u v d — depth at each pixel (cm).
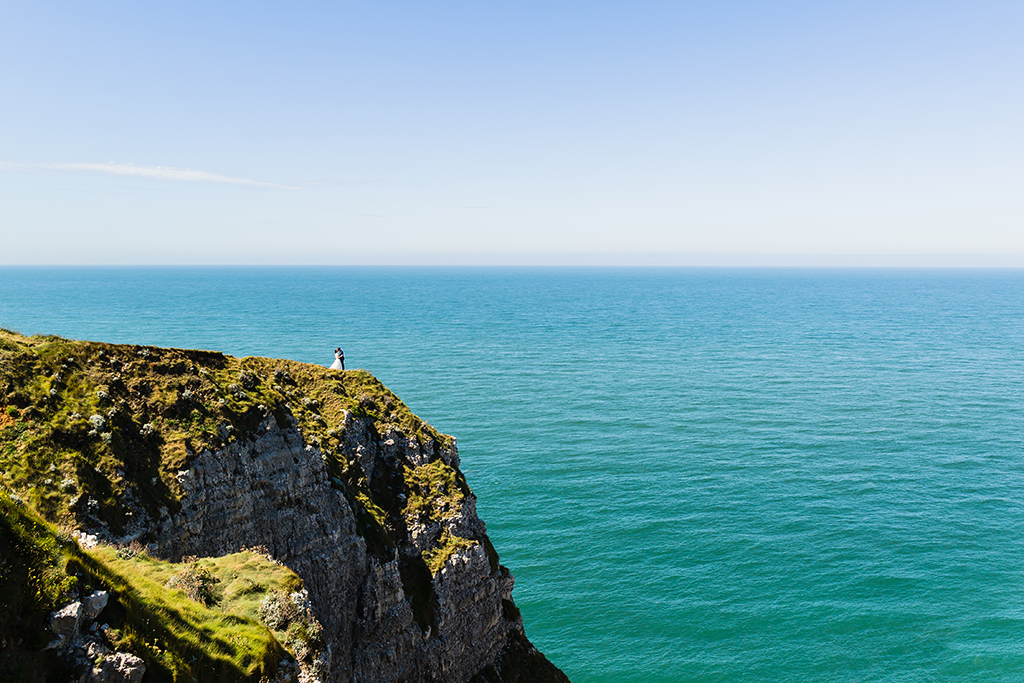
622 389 15288
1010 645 5438
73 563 1828
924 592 6222
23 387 3141
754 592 6191
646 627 5653
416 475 4600
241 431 3631
